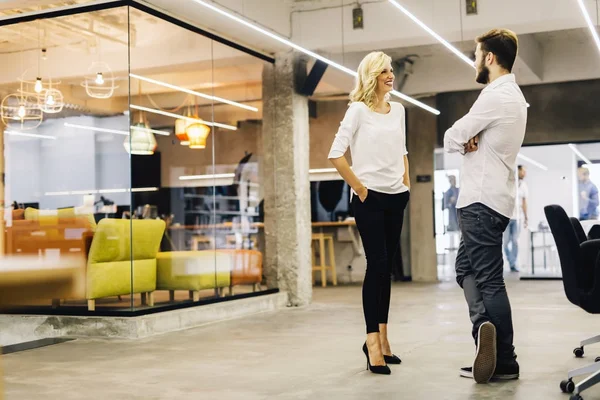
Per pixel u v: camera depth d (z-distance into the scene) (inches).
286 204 328.2
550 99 470.6
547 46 452.1
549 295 346.6
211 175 329.7
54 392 148.9
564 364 162.6
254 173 326.0
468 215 147.2
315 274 500.7
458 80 466.3
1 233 262.5
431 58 472.1
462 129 145.9
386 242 165.2
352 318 271.3
